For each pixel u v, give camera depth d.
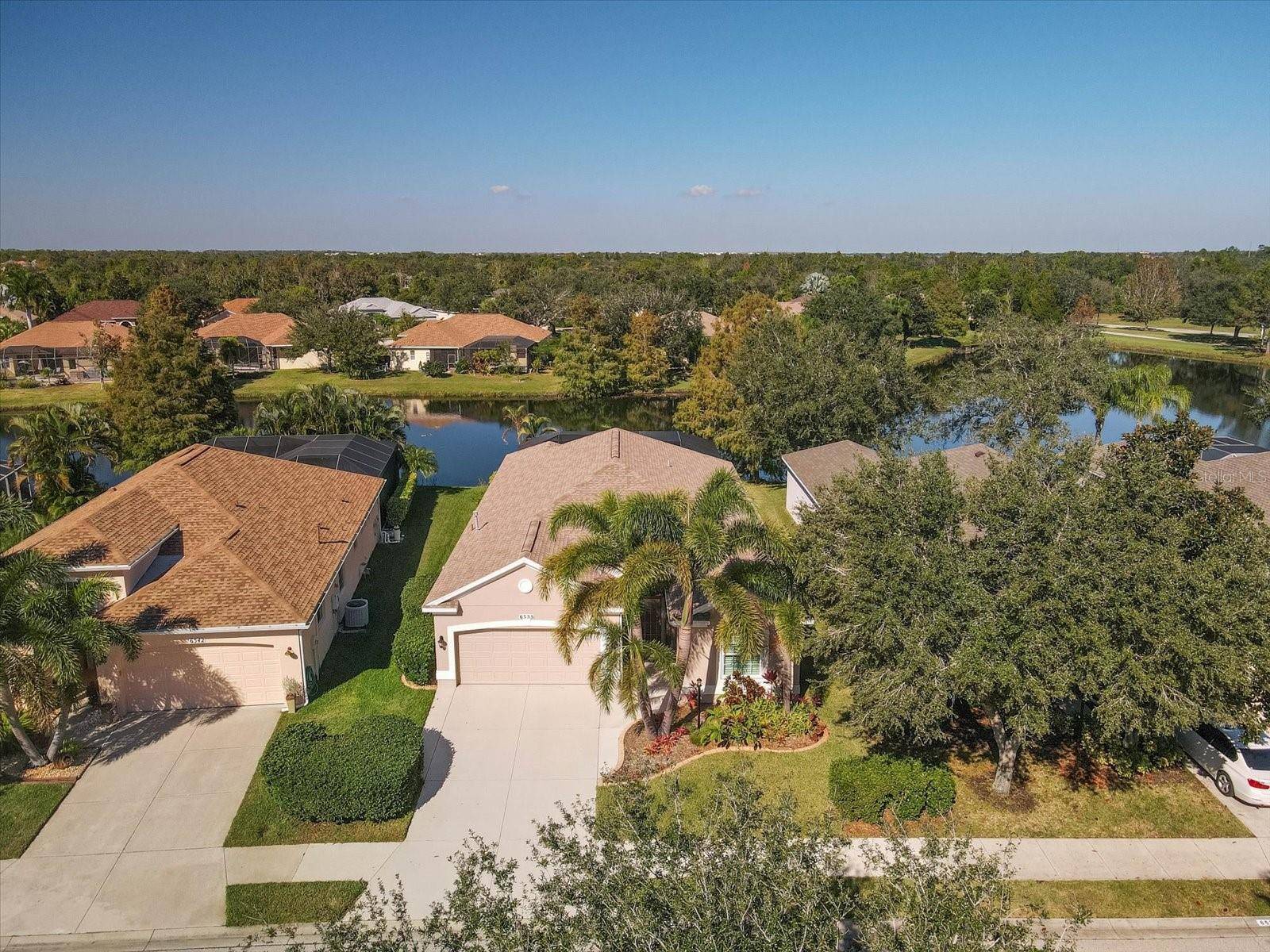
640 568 17.36
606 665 18.80
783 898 9.11
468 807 17.45
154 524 23.06
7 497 26.42
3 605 16.64
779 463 43.28
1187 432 23.55
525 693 21.91
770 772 18.56
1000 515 15.74
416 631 22.73
